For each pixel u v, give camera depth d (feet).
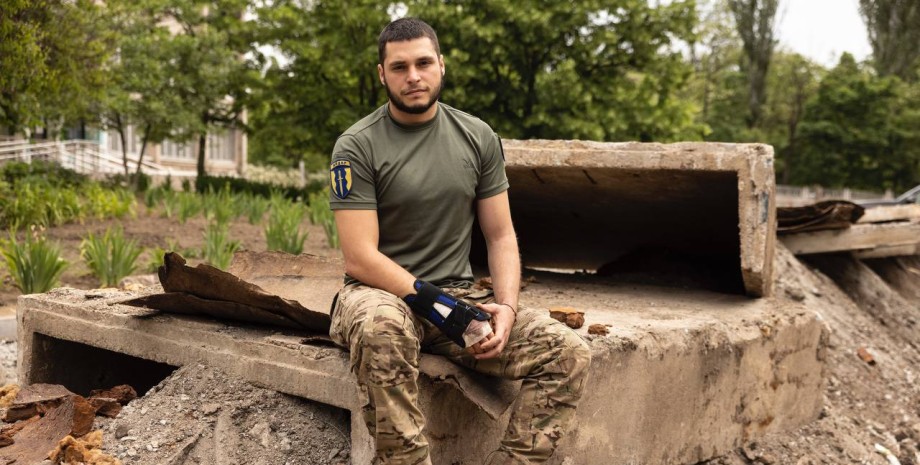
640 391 10.46
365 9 54.08
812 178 134.92
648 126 55.83
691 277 18.56
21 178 41.24
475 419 8.87
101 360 12.86
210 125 63.41
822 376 15.33
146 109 50.75
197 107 55.31
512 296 8.21
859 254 29.22
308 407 9.45
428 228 8.48
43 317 12.04
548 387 7.73
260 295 9.49
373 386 7.35
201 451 8.93
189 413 9.41
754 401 13.08
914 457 14.82
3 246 22.80
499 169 8.85
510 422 7.88
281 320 10.00
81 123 61.31
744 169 13.25
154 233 29.96
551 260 21.72
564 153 14.12
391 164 8.23
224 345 10.01
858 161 132.57
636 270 19.53
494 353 7.74
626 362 10.12
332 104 60.08
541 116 52.34
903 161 131.75
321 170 104.78
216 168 88.12
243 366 9.77
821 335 15.11
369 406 7.47
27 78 29.81
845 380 18.04
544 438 7.70
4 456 8.80
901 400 18.07
